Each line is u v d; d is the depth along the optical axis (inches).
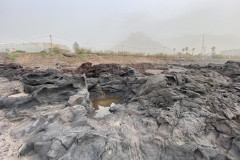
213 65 853.2
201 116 283.7
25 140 244.7
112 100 570.6
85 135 205.3
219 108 317.1
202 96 363.9
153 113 302.4
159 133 251.8
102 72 805.2
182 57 2551.7
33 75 515.2
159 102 367.6
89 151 195.5
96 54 1728.6
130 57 1865.2
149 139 236.8
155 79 444.5
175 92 378.9
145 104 367.9
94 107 485.4
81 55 1501.0
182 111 309.0
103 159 189.2
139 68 1019.9
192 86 408.2
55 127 251.9
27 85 455.5
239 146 203.9
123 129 258.4
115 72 796.0
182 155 206.8
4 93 456.8
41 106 351.6
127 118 317.7
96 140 207.0
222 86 478.6
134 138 242.5
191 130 251.3
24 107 340.5
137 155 213.2
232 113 300.0
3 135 260.4
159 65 1316.4
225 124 254.5
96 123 284.0
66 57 1384.1
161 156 213.3
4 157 213.3
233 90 434.0
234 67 681.0
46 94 392.8
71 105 339.9
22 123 292.7
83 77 494.0
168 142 223.3
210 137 245.3
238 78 571.8
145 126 277.7
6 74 703.7
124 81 662.5
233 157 196.9
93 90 614.2
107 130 253.8
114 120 307.3
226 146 221.8
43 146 212.8
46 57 1291.8
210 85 467.2
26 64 1085.1
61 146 205.9
